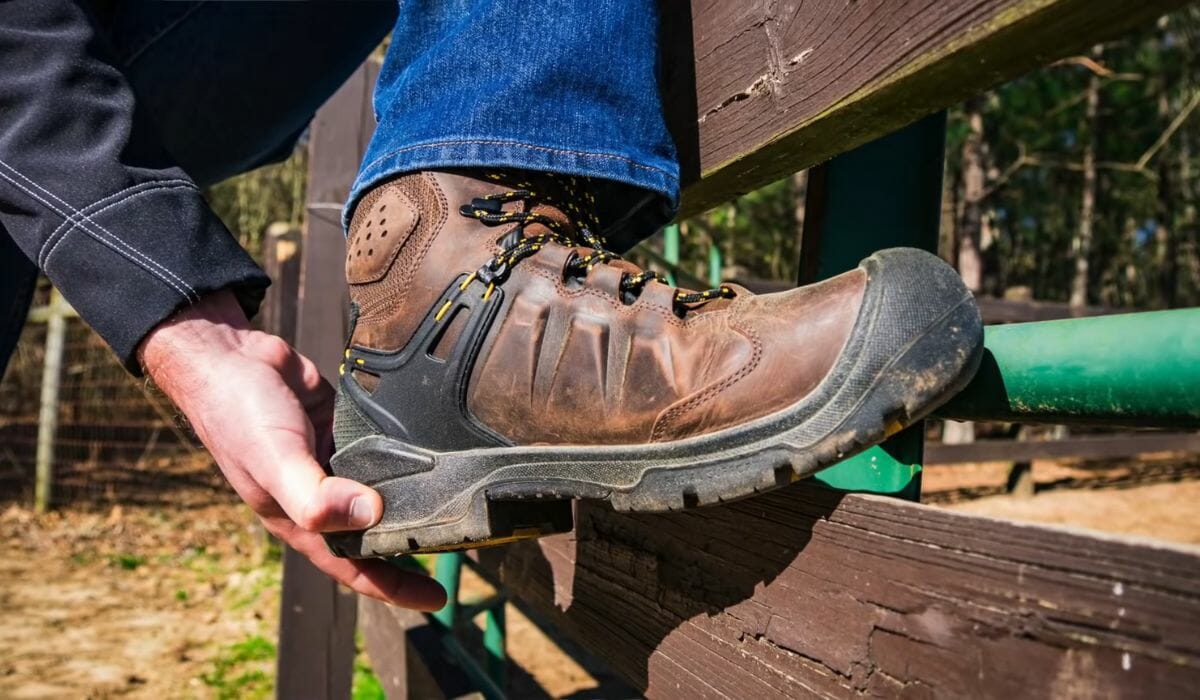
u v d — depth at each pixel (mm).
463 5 834
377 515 763
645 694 874
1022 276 19188
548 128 771
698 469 644
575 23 792
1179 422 483
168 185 819
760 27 791
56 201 782
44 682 2775
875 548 586
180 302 784
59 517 5254
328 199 2059
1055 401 554
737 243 10305
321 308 2016
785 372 614
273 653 3064
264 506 839
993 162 12547
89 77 827
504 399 740
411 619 1823
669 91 952
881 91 631
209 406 787
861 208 819
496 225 777
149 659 3016
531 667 2791
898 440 791
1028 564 478
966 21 550
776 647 674
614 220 882
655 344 691
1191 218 16594
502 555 1437
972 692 503
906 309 577
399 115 829
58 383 5547
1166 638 407
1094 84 10938
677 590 827
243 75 1235
